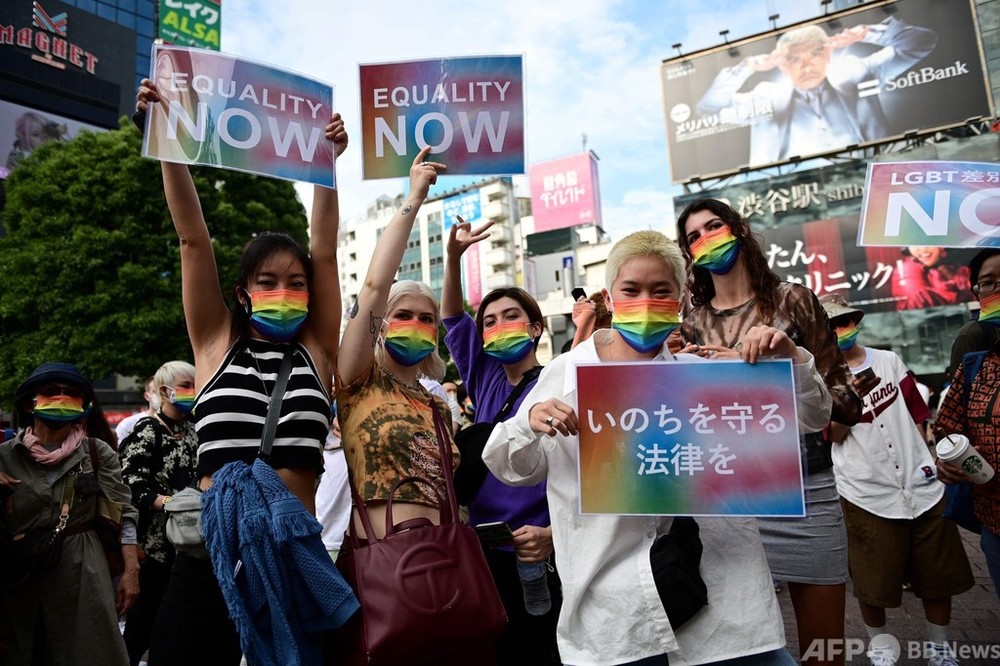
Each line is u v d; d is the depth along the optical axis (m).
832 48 20.03
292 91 2.43
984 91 18.27
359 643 1.79
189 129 2.22
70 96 27.73
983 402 2.72
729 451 1.75
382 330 2.42
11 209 15.12
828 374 2.29
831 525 2.33
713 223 2.49
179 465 3.88
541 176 42.47
